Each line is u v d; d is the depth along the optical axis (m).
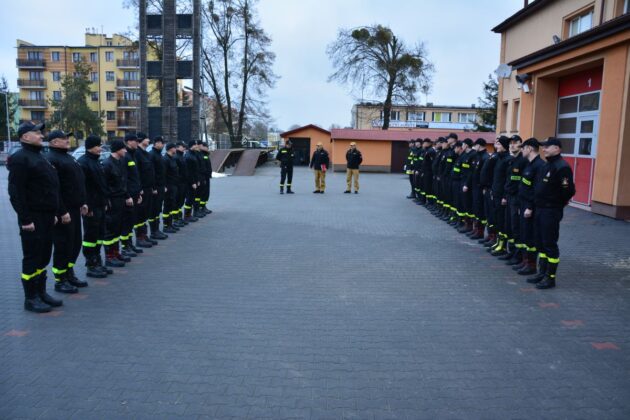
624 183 11.23
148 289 6.51
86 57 73.25
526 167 7.14
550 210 6.45
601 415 3.54
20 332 5.03
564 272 7.25
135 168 8.45
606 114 11.56
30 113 75.12
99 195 6.96
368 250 8.89
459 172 10.74
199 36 29.23
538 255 7.52
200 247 9.13
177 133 29.69
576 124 13.84
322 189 18.95
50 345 4.71
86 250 7.00
